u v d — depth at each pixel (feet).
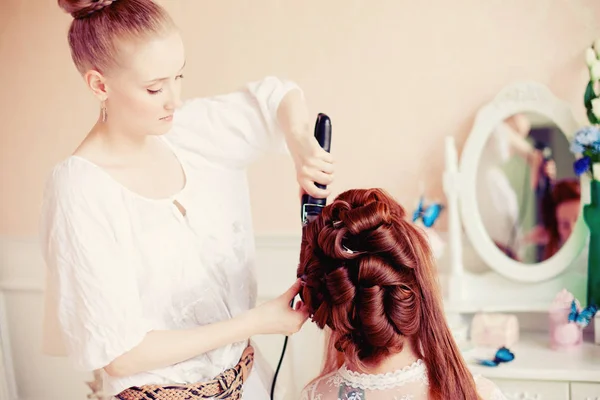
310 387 3.82
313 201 4.04
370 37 6.71
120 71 3.54
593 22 6.14
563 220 6.22
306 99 6.95
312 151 4.02
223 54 7.14
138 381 3.76
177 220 3.97
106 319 3.51
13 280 8.01
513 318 6.28
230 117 4.41
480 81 6.48
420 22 6.57
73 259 3.52
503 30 6.37
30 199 7.96
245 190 4.63
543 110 6.17
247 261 4.45
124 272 3.60
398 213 3.71
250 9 7.01
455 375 3.52
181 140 4.30
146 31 3.48
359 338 3.44
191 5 7.18
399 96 6.70
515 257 6.36
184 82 7.29
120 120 3.77
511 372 5.74
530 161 6.26
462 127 6.57
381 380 3.54
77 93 7.68
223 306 4.17
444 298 6.53
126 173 3.86
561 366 5.71
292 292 3.86
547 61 6.30
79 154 3.80
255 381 4.39
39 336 8.02
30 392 8.19
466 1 6.43
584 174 6.11
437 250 6.31
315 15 6.83
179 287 3.94
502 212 6.36
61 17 7.63
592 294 6.13
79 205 3.55
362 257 3.39
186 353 3.68
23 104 7.85
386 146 6.79
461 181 6.40
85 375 7.95
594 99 5.88
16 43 7.79
